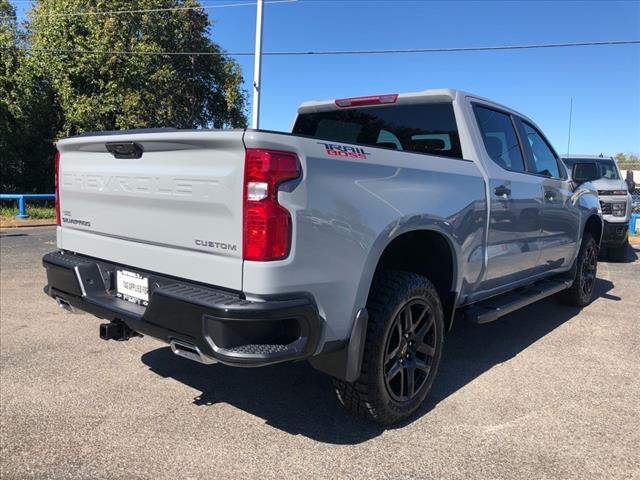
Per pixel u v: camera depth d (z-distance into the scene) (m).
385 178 2.99
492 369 4.23
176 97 23.00
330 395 3.69
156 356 4.35
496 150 4.30
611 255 10.45
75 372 3.99
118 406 3.44
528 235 4.57
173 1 22.45
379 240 2.89
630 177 10.54
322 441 3.05
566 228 5.36
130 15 21.25
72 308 3.46
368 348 2.95
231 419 3.30
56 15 20.98
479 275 3.92
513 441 3.08
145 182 2.92
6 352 4.38
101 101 21.20
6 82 21.38
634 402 3.62
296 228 2.49
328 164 2.64
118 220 3.16
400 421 3.29
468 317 3.90
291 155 2.48
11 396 3.55
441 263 3.65
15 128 21.91
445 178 3.48
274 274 2.44
